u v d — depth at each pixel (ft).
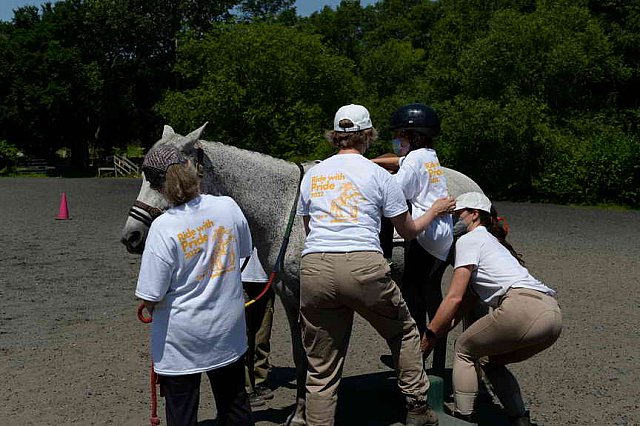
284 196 14.37
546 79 85.20
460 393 13.57
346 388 17.43
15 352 21.22
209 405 16.80
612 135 82.64
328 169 12.53
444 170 16.53
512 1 102.12
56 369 19.52
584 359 20.31
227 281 10.98
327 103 86.74
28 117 150.30
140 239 13.14
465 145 82.84
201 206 10.94
